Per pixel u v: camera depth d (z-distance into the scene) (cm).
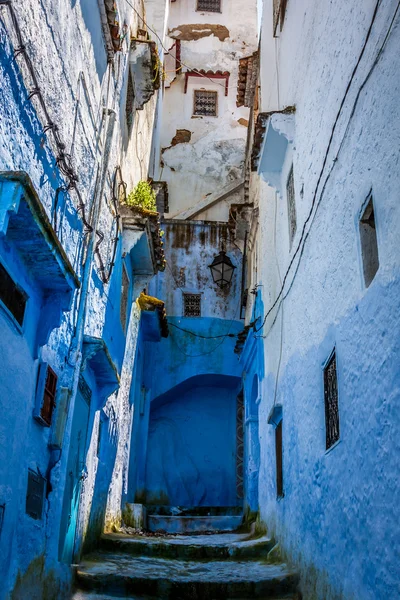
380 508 453
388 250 455
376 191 486
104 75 797
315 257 695
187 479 1478
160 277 1584
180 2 2070
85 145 705
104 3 742
